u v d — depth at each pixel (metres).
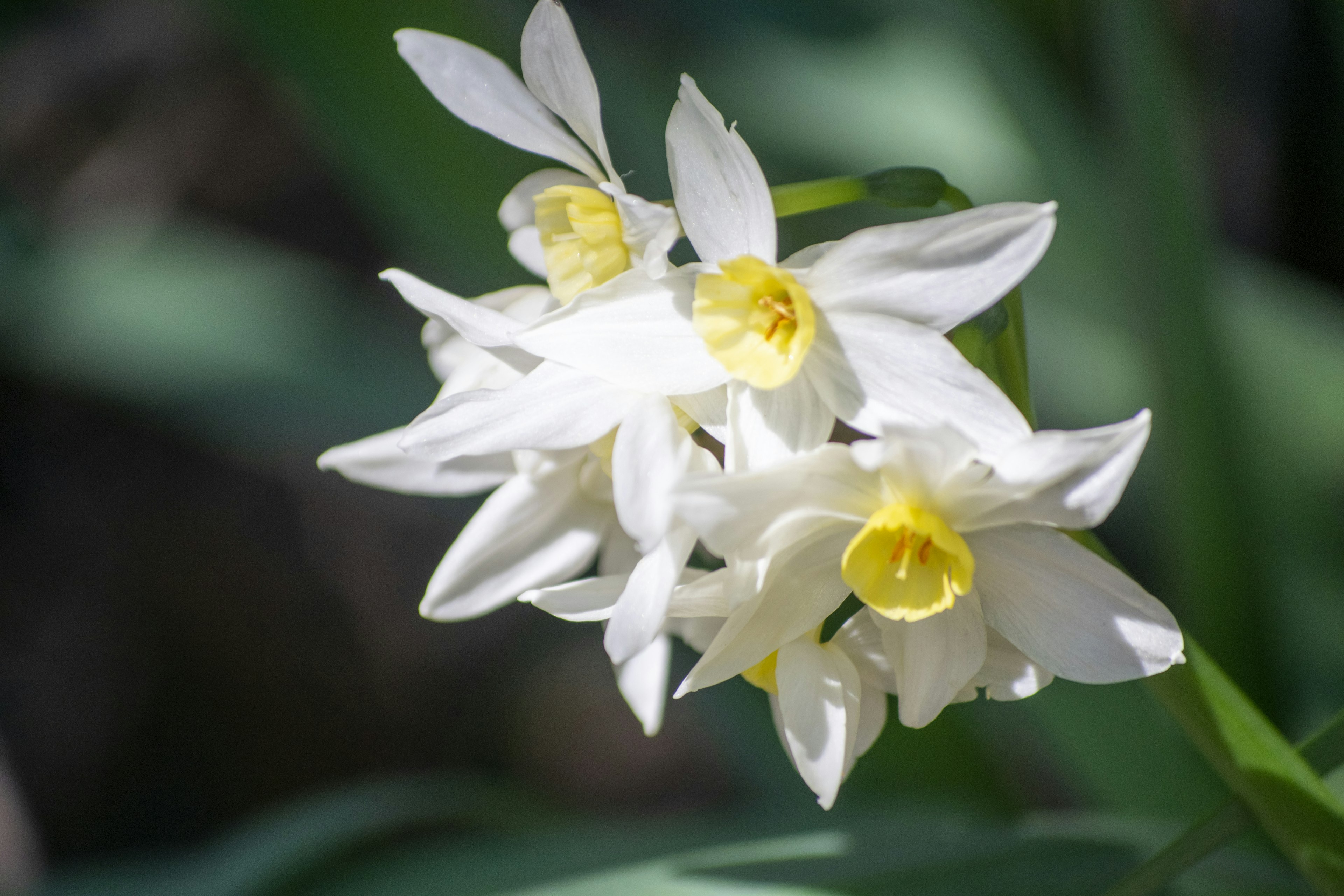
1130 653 0.31
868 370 0.31
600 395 0.32
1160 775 0.38
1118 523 0.53
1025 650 0.31
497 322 0.32
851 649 0.32
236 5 0.39
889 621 0.32
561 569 0.34
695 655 0.42
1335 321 0.49
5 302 0.54
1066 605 0.31
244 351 0.47
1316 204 0.61
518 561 0.34
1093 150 0.48
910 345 0.31
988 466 0.31
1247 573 0.38
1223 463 0.38
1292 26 0.59
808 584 0.32
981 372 0.31
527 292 0.33
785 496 0.31
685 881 0.35
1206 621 0.38
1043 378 0.48
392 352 0.47
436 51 0.32
